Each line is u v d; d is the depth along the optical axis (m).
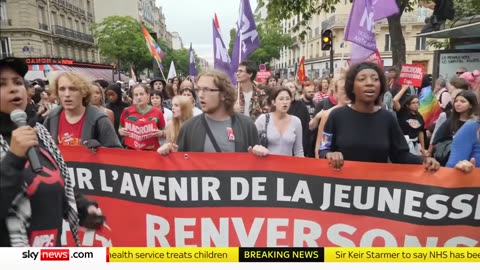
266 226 2.80
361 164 2.64
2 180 1.56
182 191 2.84
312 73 37.66
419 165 2.59
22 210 1.73
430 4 8.72
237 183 2.79
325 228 2.74
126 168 2.91
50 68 23.05
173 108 4.36
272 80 8.12
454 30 7.31
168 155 2.83
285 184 2.75
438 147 4.13
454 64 8.30
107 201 2.97
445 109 5.93
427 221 2.62
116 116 5.53
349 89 2.70
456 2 12.78
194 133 2.91
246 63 5.22
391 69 8.06
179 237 2.89
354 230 2.71
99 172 2.96
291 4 10.81
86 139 3.27
